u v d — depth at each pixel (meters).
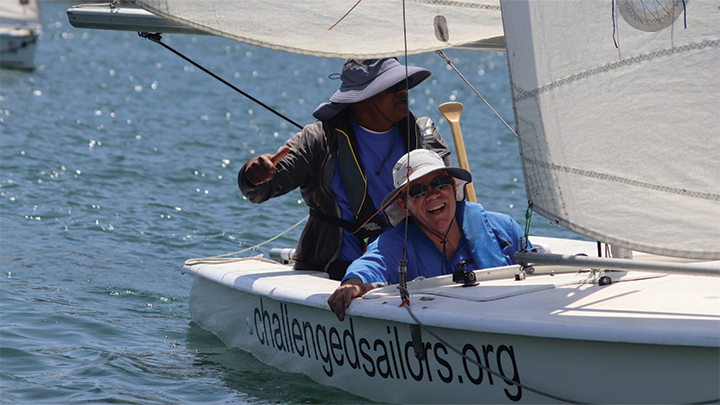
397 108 11.24
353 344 9.18
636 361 6.84
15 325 12.27
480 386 7.88
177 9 10.11
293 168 11.10
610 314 7.34
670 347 6.66
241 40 10.53
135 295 14.61
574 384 7.20
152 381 10.20
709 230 7.04
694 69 6.90
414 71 11.17
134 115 43.34
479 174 29.27
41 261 16.56
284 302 10.27
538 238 13.33
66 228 19.64
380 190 11.24
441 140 12.21
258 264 12.44
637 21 7.04
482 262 9.81
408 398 8.66
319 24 10.50
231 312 11.75
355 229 11.24
